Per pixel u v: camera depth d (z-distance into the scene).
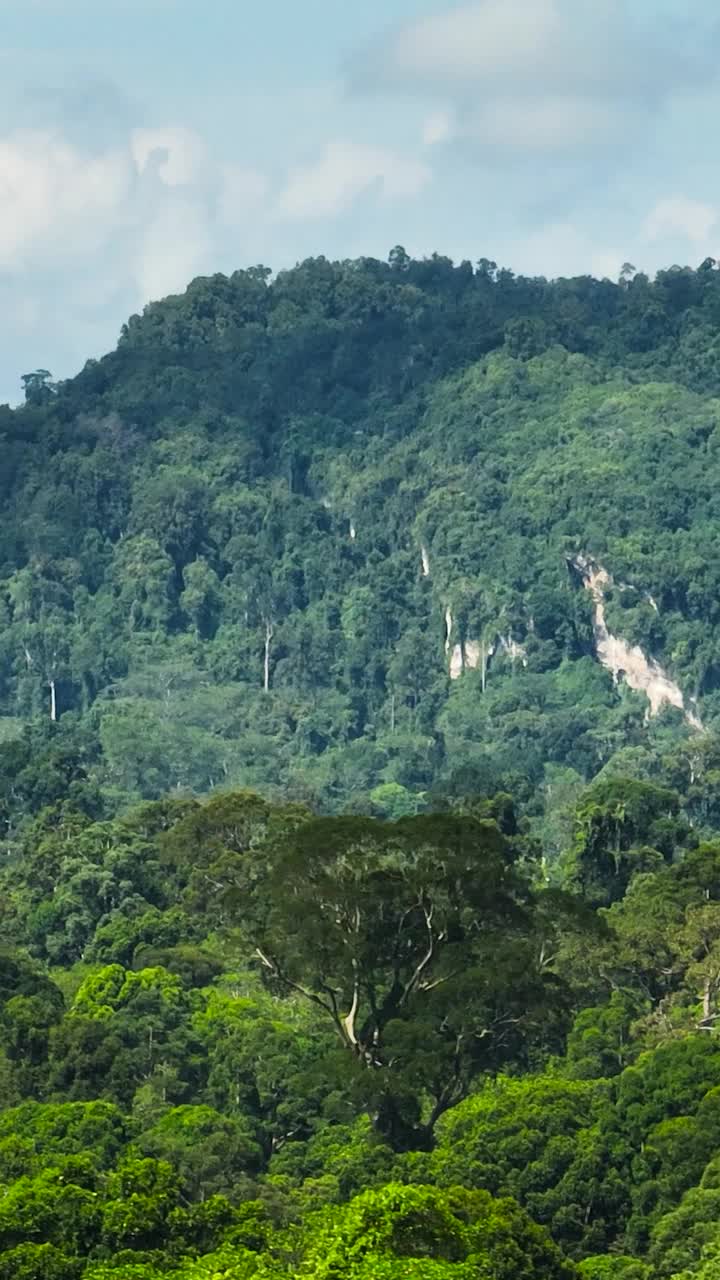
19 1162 179.25
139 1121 199.88
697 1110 189.38
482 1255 137.00
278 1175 193.00
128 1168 151.75
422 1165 189.25
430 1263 127.62
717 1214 175.00
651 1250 175.75
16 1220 144.25
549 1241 151.12
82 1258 142.50
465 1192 153.50
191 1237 146.38
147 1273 133.75
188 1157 189.25
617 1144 190.00
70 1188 147.12
